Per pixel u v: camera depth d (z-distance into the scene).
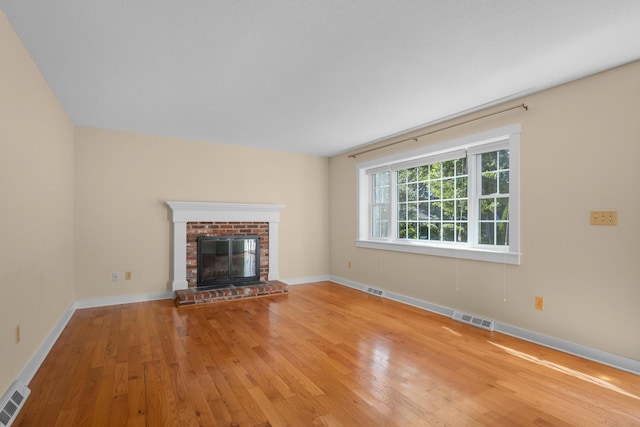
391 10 1.82
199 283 4.73
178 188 4.70
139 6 1.79
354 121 3.87
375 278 4.92
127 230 4.36
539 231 2.98
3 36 1.86
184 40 2.14
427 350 2.81
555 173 2.87
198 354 2.70
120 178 4.33
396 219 4.77
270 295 4.78
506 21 1.92
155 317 3.71
